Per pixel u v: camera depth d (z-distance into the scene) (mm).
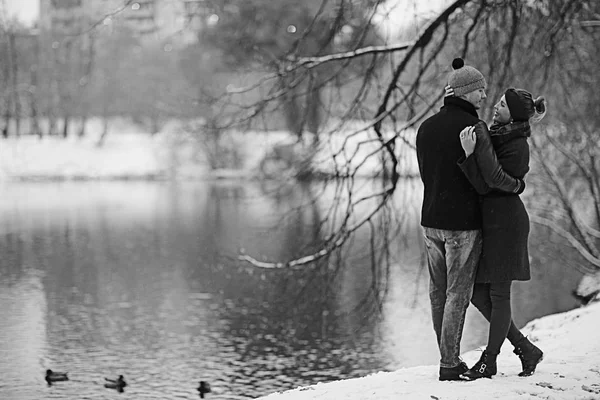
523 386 7156
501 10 13242
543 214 23562
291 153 14977
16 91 73125
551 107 18750
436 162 7414
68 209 50719
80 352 21406
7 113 75000
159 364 20203
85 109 75750
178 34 14695
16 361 20531
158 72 61156
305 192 15820
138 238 39250
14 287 29516
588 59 16797
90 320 24750
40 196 58312
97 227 43344
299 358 20531
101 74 72750
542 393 7000
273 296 23688
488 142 7184
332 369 19609
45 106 76625
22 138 75875
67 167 71000
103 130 77500
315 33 14867
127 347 21750
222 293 27344
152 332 23203
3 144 73375
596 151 20578
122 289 28859
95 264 33562
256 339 22062
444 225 7375
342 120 13414
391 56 13109
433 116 7574
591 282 15641
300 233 25047
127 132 78438
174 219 44875
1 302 27203
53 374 18859
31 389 18375
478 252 7438
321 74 15031
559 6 13625
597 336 9398
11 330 23625
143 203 52562
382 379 7809
